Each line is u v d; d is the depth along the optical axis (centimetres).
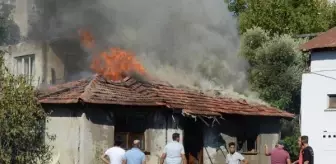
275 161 1557
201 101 1997
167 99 1844
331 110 2233
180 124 1856
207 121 1966
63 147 1759
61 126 1772
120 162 1511
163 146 1816
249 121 2122
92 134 1738
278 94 2820
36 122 1484
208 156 1962
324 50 2252
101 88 1834
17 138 1419
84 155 1717
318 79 2270
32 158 1466
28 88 1437
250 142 2138
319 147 2253
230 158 1617
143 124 1831
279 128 2245
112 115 1781
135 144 1481
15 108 1389
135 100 1805
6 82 1420
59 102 1741
